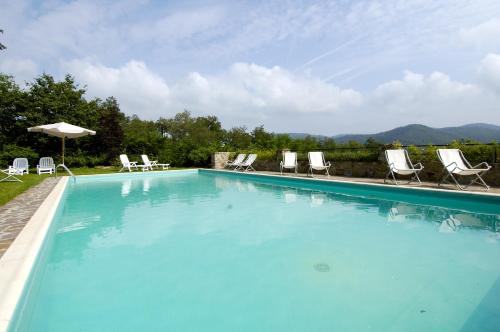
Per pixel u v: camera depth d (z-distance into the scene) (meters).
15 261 2.33
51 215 4.09
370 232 4.13
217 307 2.21
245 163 13.66
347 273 2.76
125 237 4.07
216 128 51.78
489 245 3.50
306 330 1.88
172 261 3.16
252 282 2.61
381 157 8.92
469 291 2.34
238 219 5.04
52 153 18.53
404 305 2.15
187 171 15.01
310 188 8.90
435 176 7.71
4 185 7.93
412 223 4.61
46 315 2.14
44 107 18.66
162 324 2.00
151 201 6.93
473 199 5.55
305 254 3.29
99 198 7.39
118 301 2.32
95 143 20.39
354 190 7.79
